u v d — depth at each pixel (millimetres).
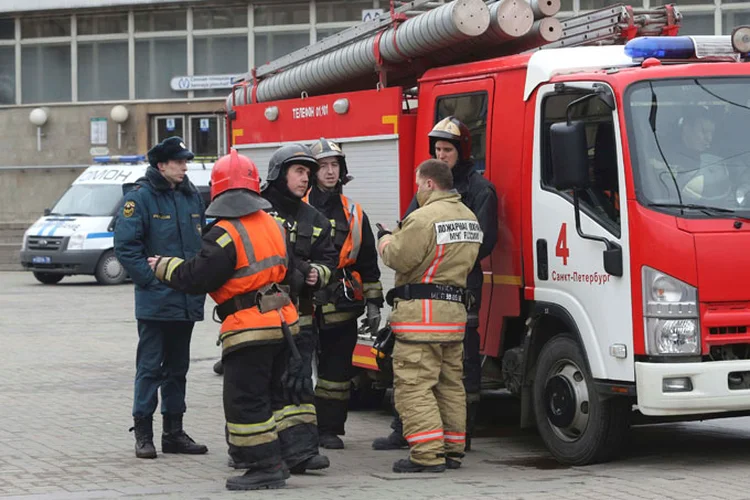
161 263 8820
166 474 9820
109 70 42906
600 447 9961
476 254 9914
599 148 9891
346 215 10766
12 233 41531
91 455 10727
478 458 10633
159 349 10539
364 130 12828
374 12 40062
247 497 8688
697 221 9500
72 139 43094
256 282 8812
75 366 16922
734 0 33906
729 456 10539
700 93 9867
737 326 9539
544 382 10484
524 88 10734
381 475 9719
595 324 9844
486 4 11320
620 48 10812
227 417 9000
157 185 10508
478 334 10742
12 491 9109
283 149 10070
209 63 41812
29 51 43719
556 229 10258
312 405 9844
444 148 10586
